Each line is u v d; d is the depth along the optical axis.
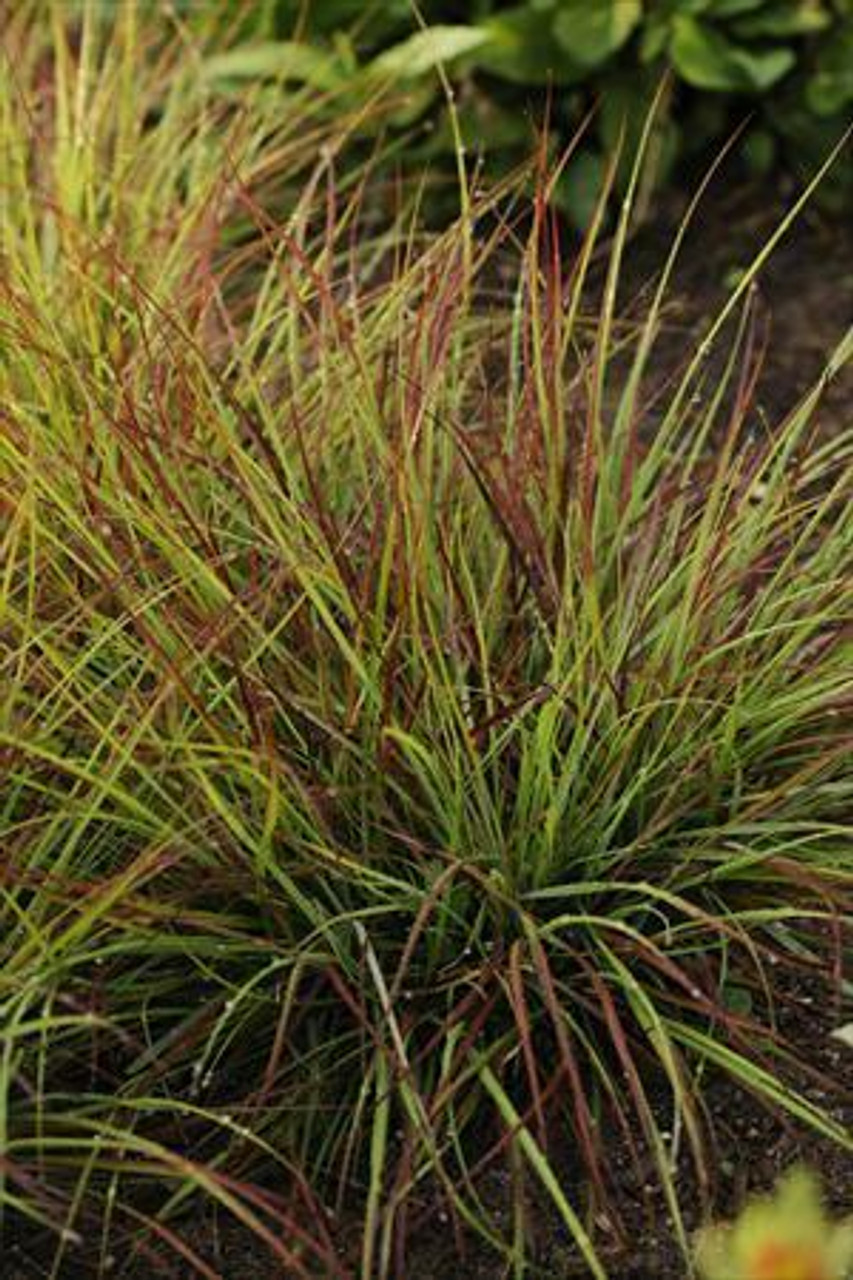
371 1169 4.10
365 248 6.72
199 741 4.44
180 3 7.43
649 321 5.08
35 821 4.20
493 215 7.38
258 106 7.16
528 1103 4.39
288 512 4.65
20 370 5.21
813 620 4.59
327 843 4.36
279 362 5.44
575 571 4.69
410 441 4.52
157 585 4.43
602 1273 3.83
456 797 4.31
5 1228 4.21
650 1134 4.02
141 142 6.60
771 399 6.87
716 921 4.17
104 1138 4.18
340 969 4.42
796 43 7.60
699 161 7.88
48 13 7.58
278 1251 3.96
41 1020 3.97
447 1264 4.14
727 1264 3.71
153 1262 4.16
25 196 5.86
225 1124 4.14
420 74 7.27
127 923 4.11
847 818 4.70
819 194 7.71
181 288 5.61
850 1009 4.61
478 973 4.29
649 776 4.48
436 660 4.55
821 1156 4.31
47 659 4.49
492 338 5.67
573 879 4.52
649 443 6.52
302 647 4.62
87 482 4.47
